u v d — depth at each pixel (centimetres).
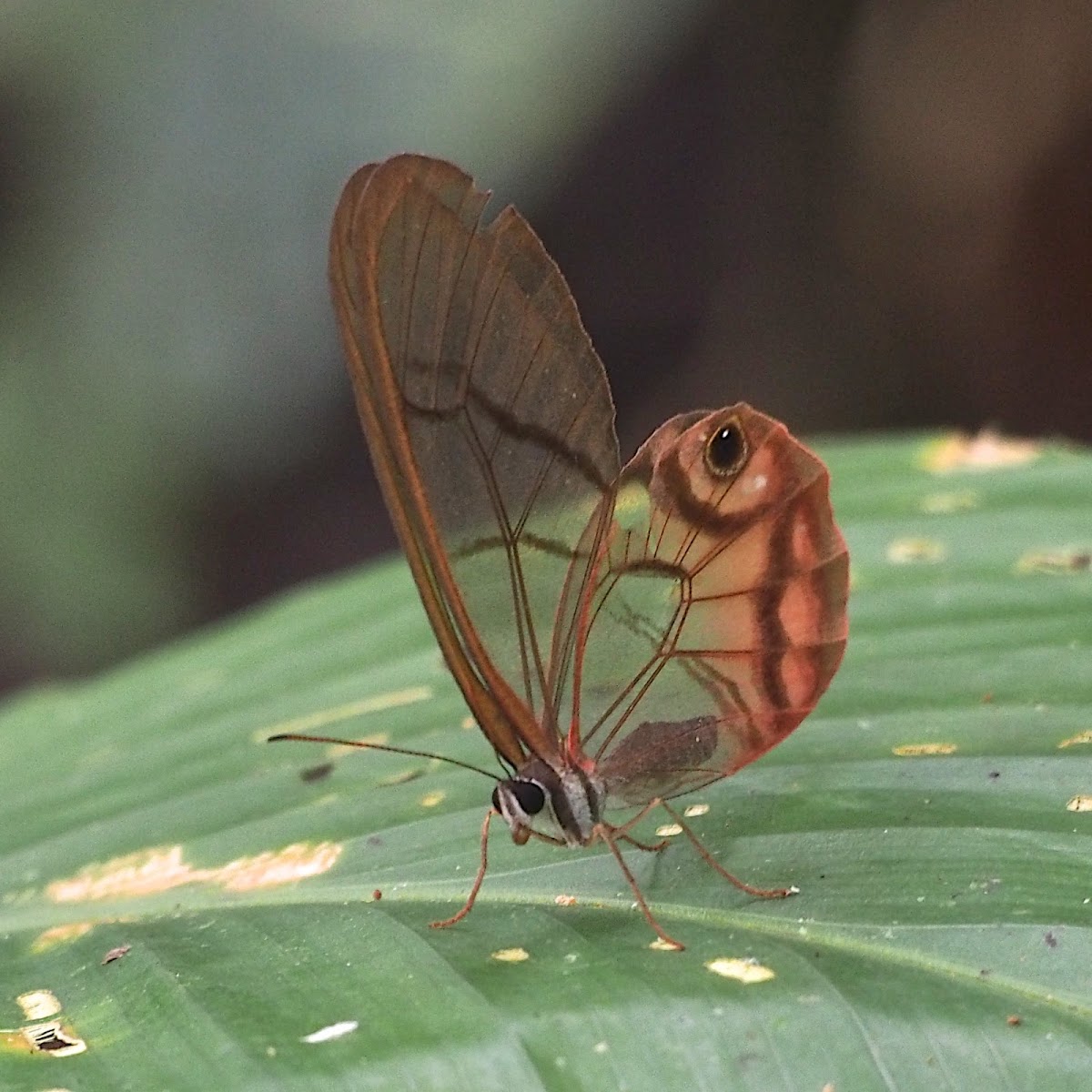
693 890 51
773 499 52
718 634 52
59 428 87
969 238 98
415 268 51
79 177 89
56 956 52
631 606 52
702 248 114
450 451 51
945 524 55
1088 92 89
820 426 108
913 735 53
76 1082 50
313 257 90
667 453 52
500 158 89
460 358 51
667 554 52
